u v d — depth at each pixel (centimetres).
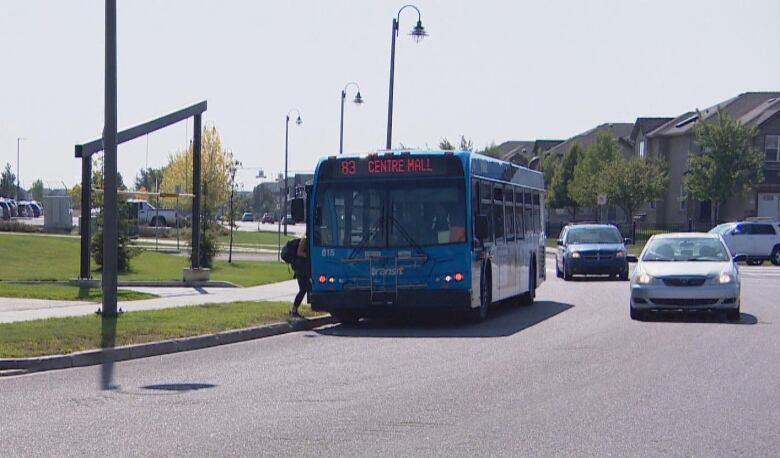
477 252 2023
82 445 906
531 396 1160
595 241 3788
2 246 3934
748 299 2714
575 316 2250
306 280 2077
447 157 1991
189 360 1538
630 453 869
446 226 1975
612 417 1030
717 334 1831
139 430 974
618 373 1341
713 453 870
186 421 1020
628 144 9106
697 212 7131
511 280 2372
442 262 1967
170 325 1819
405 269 1973
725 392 1184
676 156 7569
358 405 1107
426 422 1007
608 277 3884
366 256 1986
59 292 2508
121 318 1917
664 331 1892
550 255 6184
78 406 1117
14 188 13650
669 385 1237
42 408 1105
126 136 2808
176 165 7844
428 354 1573
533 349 1622
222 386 1259
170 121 2920
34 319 1886
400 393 1186
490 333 1897
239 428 982
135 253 3484
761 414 1046
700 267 2091
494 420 1016
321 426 989
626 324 2039
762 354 1538
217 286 2959
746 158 6134
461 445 901
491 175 2197
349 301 1989
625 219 8550
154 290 2769
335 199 2022
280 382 1288
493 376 1320
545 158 9238
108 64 1928
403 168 2002
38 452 878
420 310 2031
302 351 1644
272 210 15500
